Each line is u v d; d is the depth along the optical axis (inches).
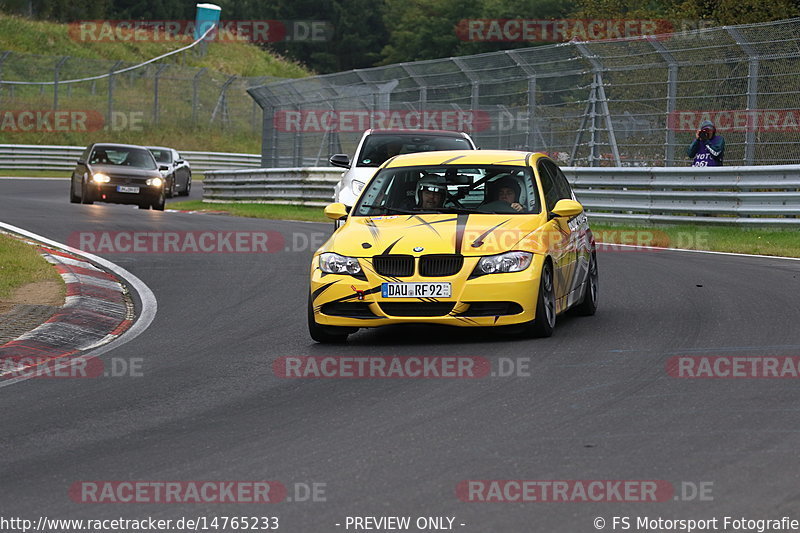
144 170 3907.5
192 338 1419.8
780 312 1455.5
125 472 788.6
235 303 1707.7
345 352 1269.7
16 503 719.7
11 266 1905.8
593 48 3166.8
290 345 1338.6
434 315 1272.1
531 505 684.1
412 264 1278.3
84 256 2233.0
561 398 986.7
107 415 986.7
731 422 884.0
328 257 1316.4
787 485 714.2
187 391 1085.8
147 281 1957.4
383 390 1050.7
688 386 1024.2
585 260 1497.3
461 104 3550.7
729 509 671.1
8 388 1125.1
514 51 3368.6
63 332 1439.5
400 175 1451.8
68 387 1123.9
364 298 1279.5
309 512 681.6
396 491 719.1
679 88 2979.8
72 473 789.9
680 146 3002.0
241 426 925.8
